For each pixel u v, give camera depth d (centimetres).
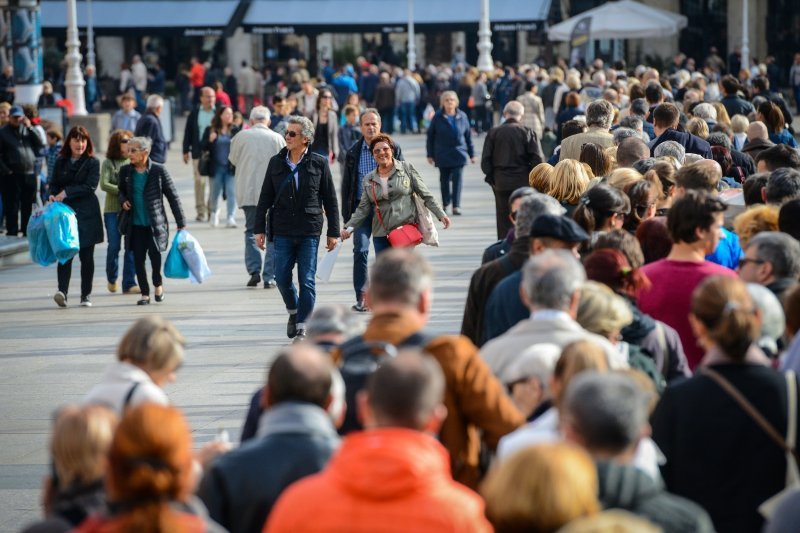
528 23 13962
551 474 901
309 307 3262
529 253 1961
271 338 3341
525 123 6931
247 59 16412
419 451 1067
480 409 1406
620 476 1077
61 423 1171
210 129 5609
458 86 11269
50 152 5591
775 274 1831
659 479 1315
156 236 3844
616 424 1095
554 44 15538
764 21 14800
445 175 5809
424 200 3462
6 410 2742
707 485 1398
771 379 1404
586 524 853
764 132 3762
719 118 4484
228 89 13838
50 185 3950
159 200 3844
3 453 2416
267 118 4175
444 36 15862
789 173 2397
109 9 15100
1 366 3164
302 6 14800
